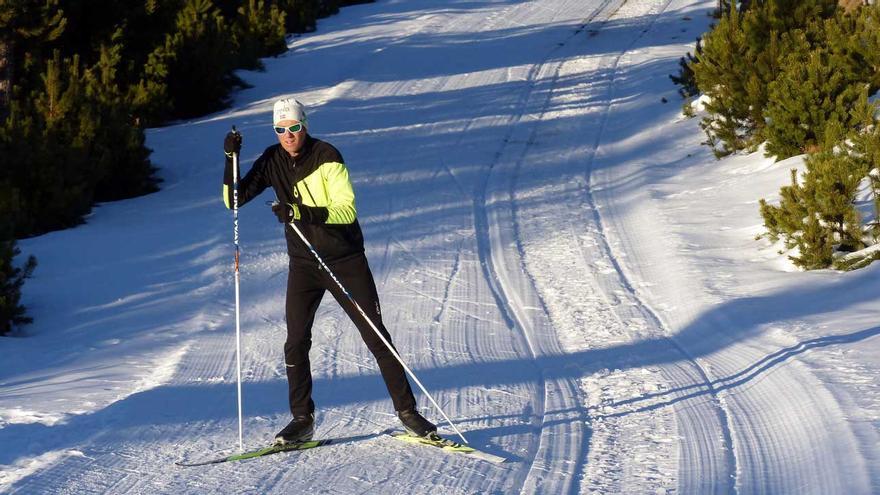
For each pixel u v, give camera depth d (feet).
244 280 38.52
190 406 24.22
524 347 30.30
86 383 26.09
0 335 32.22
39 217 49.16
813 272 36.24
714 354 28.32
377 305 20.51
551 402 24.66
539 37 114.42
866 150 37.96
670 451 20.74
